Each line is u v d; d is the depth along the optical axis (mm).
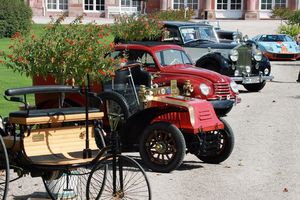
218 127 10289
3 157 7484
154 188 8891
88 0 56938
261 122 14969
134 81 11648
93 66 9742
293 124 14742
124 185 8328
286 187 9125
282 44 34594
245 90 21828
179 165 9844
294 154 11414
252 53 20562
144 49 14672
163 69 14555
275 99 19453
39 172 7383
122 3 56812
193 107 10047
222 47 19906
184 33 19828
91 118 7805
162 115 10055
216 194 8680
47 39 9883
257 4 54688
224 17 55219
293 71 28984
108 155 7449
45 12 56625
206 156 10711
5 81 20375
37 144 7531
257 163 10680
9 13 39719
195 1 55375
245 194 8711
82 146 7805
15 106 15812
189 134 10211
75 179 8211
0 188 8000
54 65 9711
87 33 9984
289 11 51938
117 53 14422
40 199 8242
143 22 19172
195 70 14969
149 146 9992
